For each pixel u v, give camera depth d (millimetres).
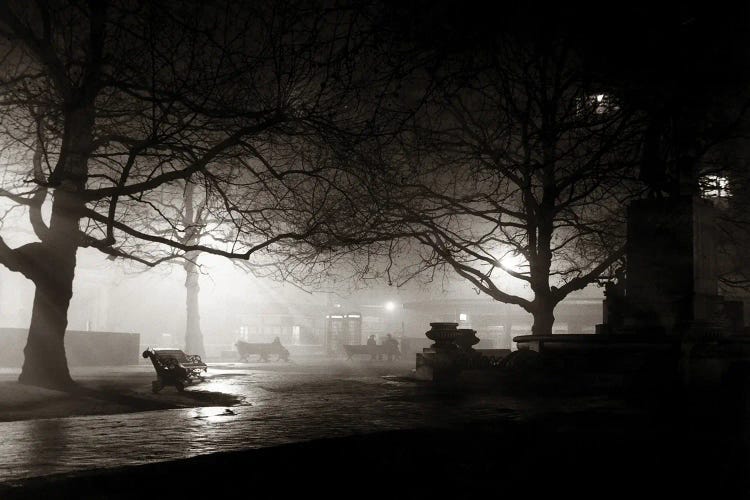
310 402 15008
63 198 16703
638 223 17812
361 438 9156
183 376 16922
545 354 19312
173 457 7445
